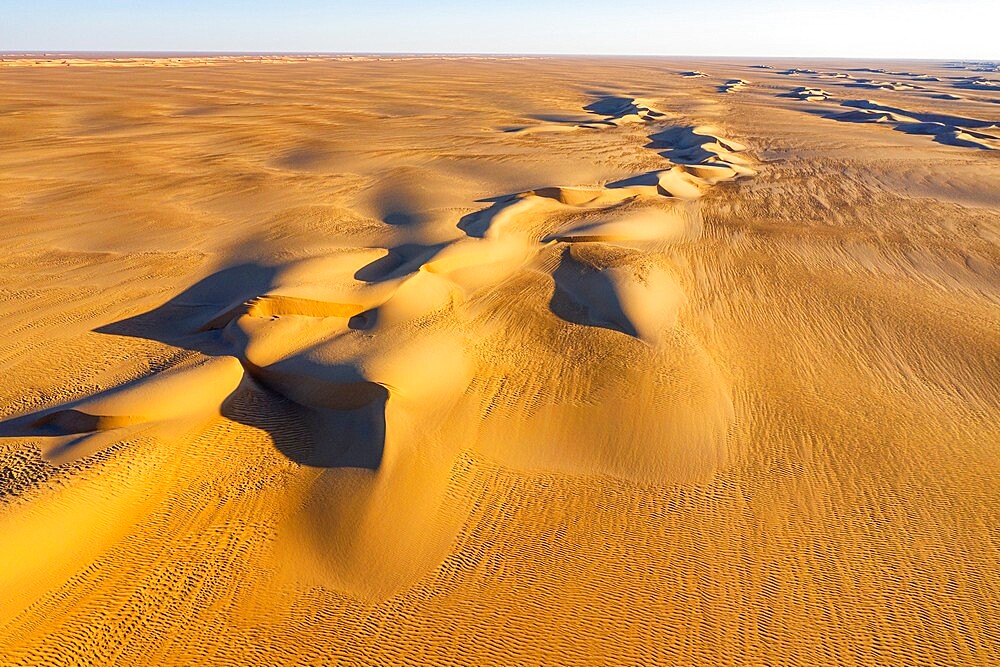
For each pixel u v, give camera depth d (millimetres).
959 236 26953
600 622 9125
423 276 18438
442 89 103250
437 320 16438
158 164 36938
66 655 8312
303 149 43344
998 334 17703
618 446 12547
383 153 42531
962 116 71625
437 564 9953
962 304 19828
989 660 8789
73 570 9117
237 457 11336
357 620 9062
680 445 12625
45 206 27359
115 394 11883
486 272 20453
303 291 16422
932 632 9125
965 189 36062
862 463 12344
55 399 12891
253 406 12602
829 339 17172
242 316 15438
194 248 22500
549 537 10500
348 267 19297
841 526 10883
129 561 9445
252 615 9047
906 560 10258
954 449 12836
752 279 21203
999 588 9820
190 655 8492
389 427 11508
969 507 11367
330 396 12461
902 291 20719
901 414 13938
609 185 35094
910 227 28141
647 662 8625
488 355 15273
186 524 10086
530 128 55594
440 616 9148
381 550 10055
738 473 12008
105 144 42625
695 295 19641
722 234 26297
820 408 14023
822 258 23656
